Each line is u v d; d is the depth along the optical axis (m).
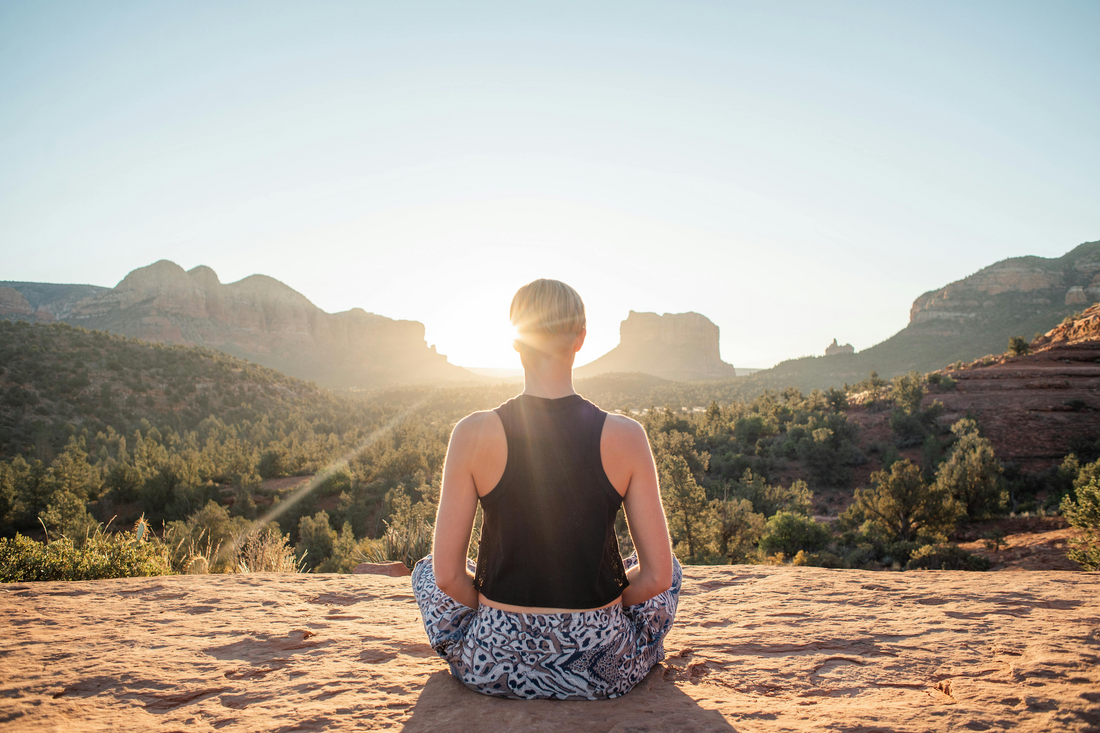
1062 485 46.19
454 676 1.75
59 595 2.82
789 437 67.00
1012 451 57.44
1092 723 1.32
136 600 2.74
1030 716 1.38
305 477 65.56
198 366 126.62
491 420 1.48
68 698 1.60
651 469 1.50
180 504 50.06
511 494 1.47
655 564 1.52
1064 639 1.96
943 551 23.70
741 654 1.99
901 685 1.66
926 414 65.88
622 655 1.60
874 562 26.72
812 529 29.00
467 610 1.70
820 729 1.37
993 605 2.45
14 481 46.44
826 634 2.17
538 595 1.50
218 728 1.42
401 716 1.48
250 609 2.62
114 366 109.12
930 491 31.42
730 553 28.70
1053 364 79.50
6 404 85.56
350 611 2.63
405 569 5.19
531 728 1.39
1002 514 37.03
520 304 1.50
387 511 47.31
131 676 1.77
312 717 1.48
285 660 1.94
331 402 145.50
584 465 1.44
